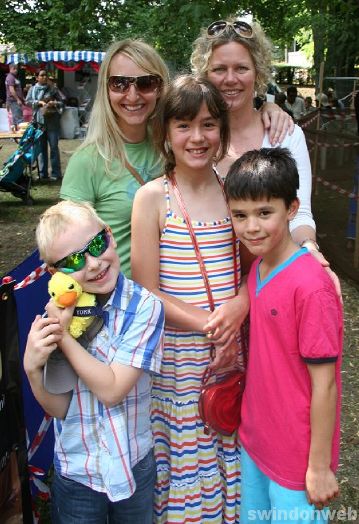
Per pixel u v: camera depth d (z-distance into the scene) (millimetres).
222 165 2156
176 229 1890
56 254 1592
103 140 2170
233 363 1965
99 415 1660
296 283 1645
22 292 2076
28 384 2186
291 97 12445
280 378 1710
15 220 7648
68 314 1582
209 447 1960
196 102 1793
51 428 2445
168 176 1947
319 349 1608
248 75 2164
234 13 5230
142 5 6801
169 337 1927
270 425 1754
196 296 1905
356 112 6562
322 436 1651
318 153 8156
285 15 7133
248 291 1869
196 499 1973
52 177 10094
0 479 1709
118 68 2121
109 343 1667
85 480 1687
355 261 5789
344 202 8117
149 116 2205
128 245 2205
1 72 18922
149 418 1828
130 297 1693
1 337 1698
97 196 2189
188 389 1937
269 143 2236
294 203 1709
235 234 1936
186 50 5355
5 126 10367
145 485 1792
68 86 17500
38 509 2420
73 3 9703
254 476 1865
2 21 14078
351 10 5746
